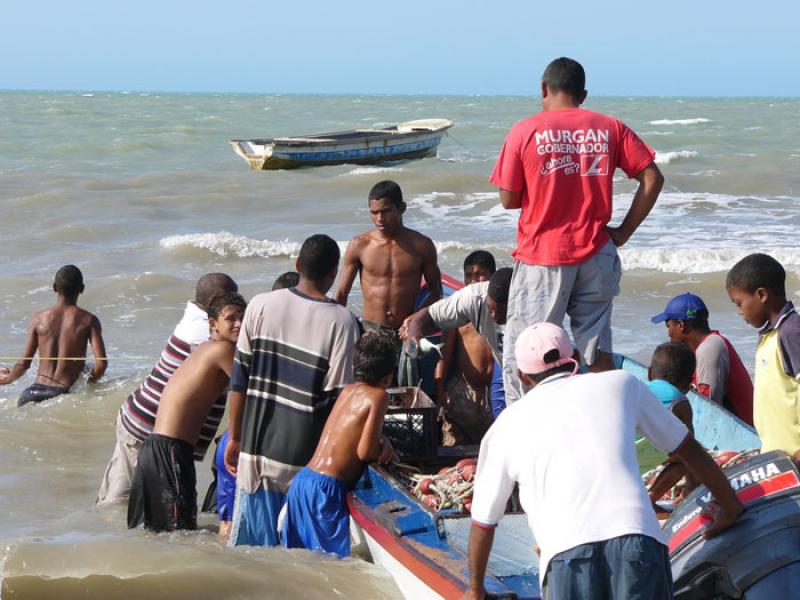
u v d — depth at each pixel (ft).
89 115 335.88
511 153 21.59
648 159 21.50
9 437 37.83
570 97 21.81
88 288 67.36
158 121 301.43
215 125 287.28
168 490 26.48
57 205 107.96
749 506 16.55
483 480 15.76
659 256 79.51
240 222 102.73
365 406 23.88
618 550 14.55
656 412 15.78
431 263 32.55
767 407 18.30
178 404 26.71
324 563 23.25
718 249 83.30
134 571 23.00
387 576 22.62
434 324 27.12
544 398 15.60
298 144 141.49
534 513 15.30
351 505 23.82
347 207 111.65
